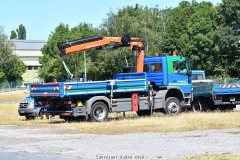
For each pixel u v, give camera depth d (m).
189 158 11.39
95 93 22.33
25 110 26.22
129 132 17.34
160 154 12.09
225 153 12.08
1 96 71.50
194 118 21.94
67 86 21.55
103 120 22.41
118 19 82.31
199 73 29.17
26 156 12.22
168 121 20.98
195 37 70.94
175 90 25.41
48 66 94.56
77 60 88.50
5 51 114.25
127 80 23.27
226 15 68.25
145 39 82.56
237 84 27.58
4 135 17.45
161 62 25.12
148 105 24.00
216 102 27.09
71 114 21.97
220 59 69.81
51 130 18.92
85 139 15.52
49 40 108.12
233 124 19.06
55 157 11.98
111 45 25.20
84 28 107.00
